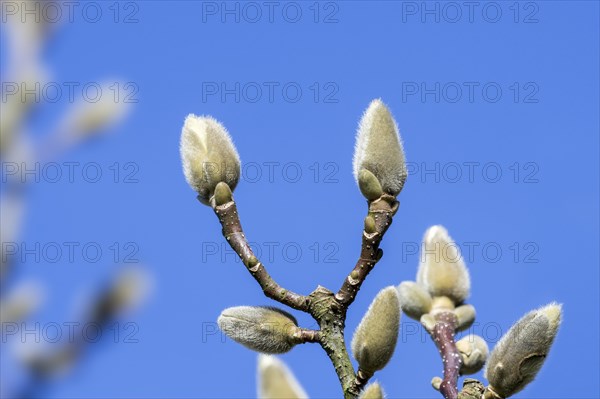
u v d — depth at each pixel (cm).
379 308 53
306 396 54
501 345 55
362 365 53
